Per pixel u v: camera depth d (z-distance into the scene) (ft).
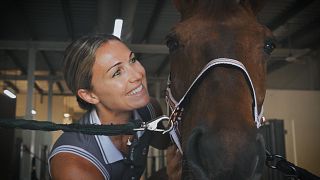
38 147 34.45
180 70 3.88
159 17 21.83
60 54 29.04
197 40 3.67
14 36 25.00
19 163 23.98
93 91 3.72
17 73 35.81
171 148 4.42
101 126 3.32
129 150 3.92
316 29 23.70
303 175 4.03
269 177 12.48
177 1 4.61
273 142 13.97
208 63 3.43
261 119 3.87
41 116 44.06
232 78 3.30
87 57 3.59
